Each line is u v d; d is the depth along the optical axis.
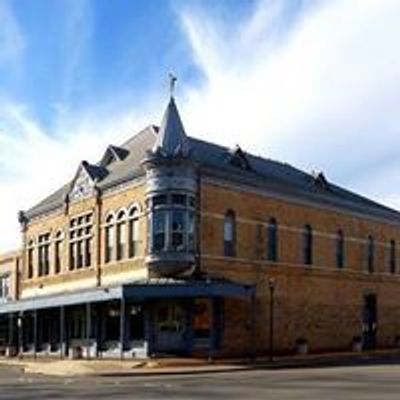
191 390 23.86
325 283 50.56
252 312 44.34
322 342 49.72
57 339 50.19
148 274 42.34
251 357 42.62
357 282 53.41
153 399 20.84
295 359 42.12
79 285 48.81
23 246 56.72
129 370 35.22
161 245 41.81
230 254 44.22
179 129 42.69
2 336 57.19
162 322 42.19
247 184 45.62
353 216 53.69
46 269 53.47
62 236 51.50
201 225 42.75
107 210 46.84
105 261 46.62
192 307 41.81
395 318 56.78
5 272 61.44
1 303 52.72
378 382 26.27
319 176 53.59
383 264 56.22
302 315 48.41
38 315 52.16
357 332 52.94
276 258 47.16
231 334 43.19
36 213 54.88
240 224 44.97
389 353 49.62
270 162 53.81
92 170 48.75
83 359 43.34
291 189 48.50
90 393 23.20
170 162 41.81
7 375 34.34
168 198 41.81
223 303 42.97
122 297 39.91
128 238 44.56
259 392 22.62
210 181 43.56
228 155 47.12
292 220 48.66
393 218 57.25
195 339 41.75
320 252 50.50
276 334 46.31
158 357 41.25
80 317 48.03
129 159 47.72
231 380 28.36
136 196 44.28
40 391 24.20
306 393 22.11
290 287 47.75
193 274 41.97
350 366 36.78
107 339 45.34
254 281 45.31
